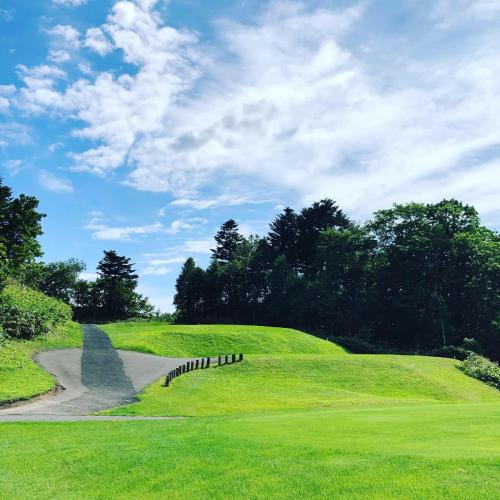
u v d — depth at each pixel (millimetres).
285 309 91000
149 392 32656
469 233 77688
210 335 60500
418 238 79188
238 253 112250
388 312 85250
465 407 21812
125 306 105875
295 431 14695
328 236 89812
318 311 84812
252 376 42125
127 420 22516
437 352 66688
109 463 12062
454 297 80000
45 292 103750
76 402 28000
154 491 9867
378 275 85938
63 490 10367
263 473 10141
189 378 39000
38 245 54938
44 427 19078
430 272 79375
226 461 11242
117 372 38344
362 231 91438
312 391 38625
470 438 12555
